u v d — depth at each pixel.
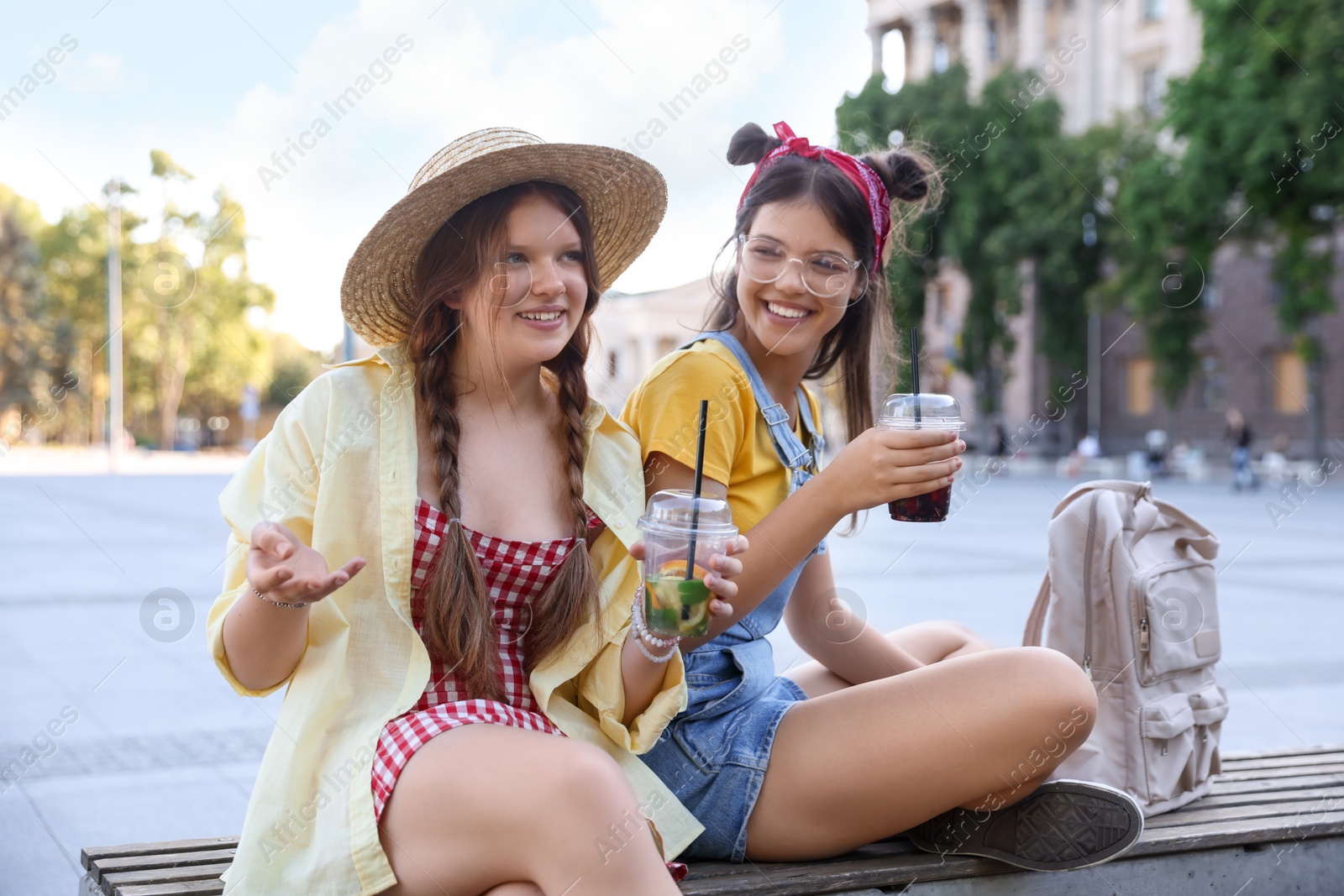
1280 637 6.31
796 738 2.06
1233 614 7.09
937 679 2.02
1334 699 4.85
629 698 1.96
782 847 2.08
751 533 2.03
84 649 5.82
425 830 1.64
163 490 19.78
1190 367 25.83
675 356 2.24
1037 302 30.00
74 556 9.66
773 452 2.26
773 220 2.21
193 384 41.25
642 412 2.23
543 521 2.00
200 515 14.35
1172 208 21.16
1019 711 1.95
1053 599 2.56
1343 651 5.90
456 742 1.66
